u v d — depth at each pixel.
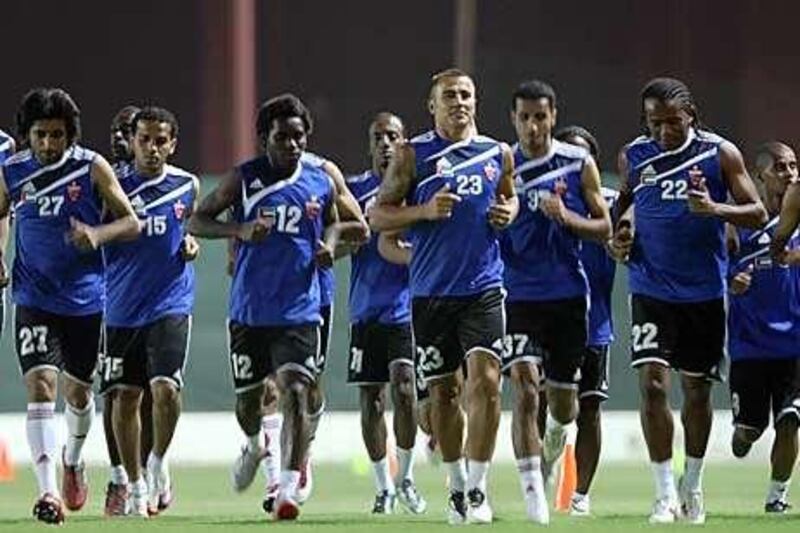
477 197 41.66
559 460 51.34
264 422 48.28
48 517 41.78
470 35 99.88
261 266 43.50
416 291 42.06
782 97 100.06
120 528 41.44
